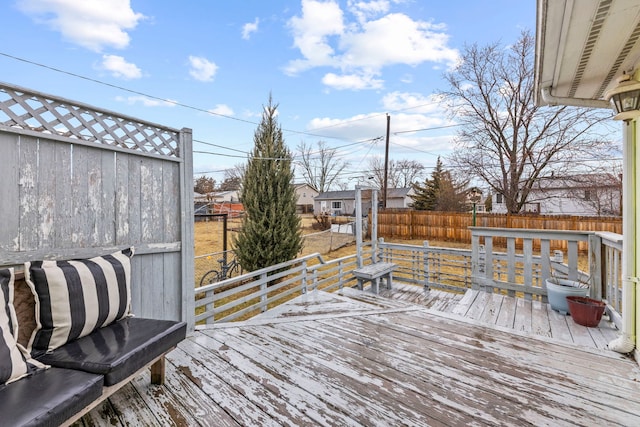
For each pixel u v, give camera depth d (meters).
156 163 2.50
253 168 6.11
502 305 3.42
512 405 1.67
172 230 2.62
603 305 2.76
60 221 1.90
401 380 1.92
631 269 2.21
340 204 24.11
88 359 1.44
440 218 11.21
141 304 2.37
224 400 1.72
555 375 1.97
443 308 4.05
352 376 1.97
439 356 2.23
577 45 1.80
